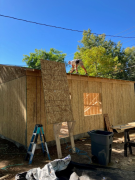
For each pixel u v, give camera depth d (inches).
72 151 202.8
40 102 224.5
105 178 119.6
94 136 166.2
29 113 211.9
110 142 164.4
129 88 384.2
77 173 129.2
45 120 227.6
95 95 389.1
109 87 334.6
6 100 272.8
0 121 293.6
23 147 214.4
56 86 201.5
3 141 255.0
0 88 299.1
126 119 365.4
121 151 207.6
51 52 1165.7
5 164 165.2
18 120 230.8
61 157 184.4
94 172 129.9
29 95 213.9
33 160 177.5
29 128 210.2
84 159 179.2
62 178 123.9
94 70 708.0
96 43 978.1
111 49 978.1
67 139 254.7
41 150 208.2
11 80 257.3
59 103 196.7
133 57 999.6
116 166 159.8
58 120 187.9
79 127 272.4
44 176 118.3
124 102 365.4
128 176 124.6
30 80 217.2
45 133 225.6
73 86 270.2
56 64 214.4
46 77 195.6
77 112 271.7
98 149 163.6
